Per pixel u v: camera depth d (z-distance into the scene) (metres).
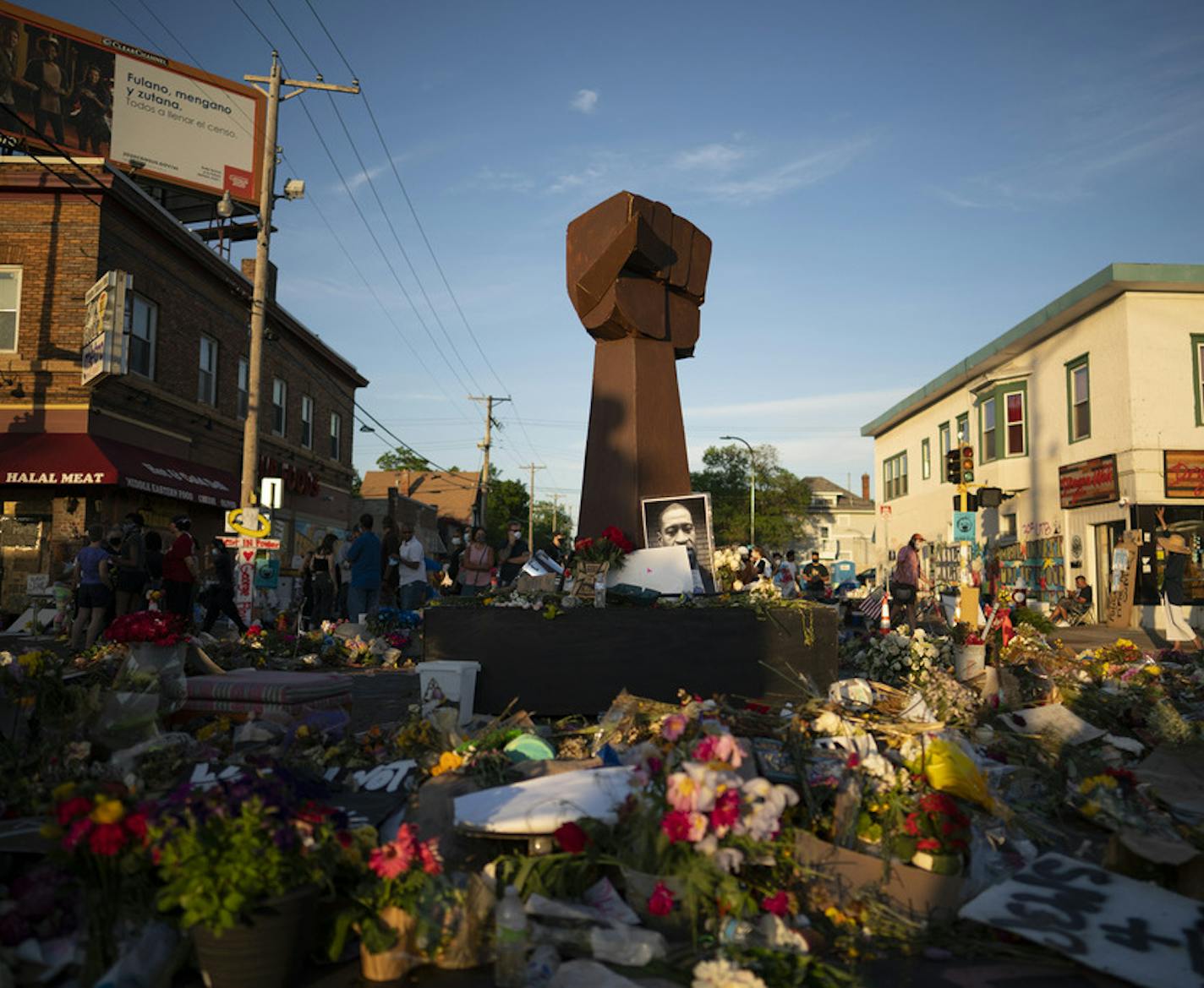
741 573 13.30
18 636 13.84
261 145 25.42
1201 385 21.91
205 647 9.17
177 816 2.87
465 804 3.81
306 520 29.14
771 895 3.48
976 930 3.44
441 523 58.38
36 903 2.90
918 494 36.53
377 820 4.07
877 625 10.73
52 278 17.39
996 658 8.34
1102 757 5.58
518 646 6.90
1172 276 21.31
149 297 19.28
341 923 3.04
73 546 16.89
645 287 8.79
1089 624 22.84
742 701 6.78
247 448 17.53
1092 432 23.75
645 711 5.50
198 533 21.17
